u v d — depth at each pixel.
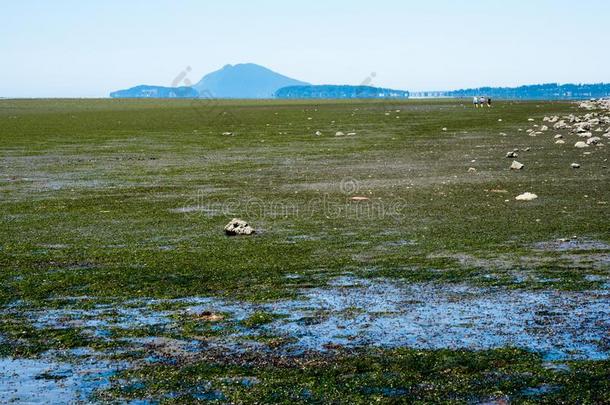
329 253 17.28
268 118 94.56
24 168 38.38
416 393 9.05
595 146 43.34
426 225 20.70
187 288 14.27
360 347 10.78
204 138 59.66
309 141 55.12
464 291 13.80
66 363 10.30
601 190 26.44
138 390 9.28
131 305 13.16
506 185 28.55
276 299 13.42
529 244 17.81
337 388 9.23
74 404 8.89
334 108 134.12
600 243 17.73
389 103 173.62
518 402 8.75
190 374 9.79
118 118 98.75
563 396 8.92
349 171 35.09
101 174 35.41
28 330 11.79
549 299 13.19
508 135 56.22
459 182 29.88
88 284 14.66
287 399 8.91
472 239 18.56
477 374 9.66
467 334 11.32
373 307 12.84
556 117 73.50
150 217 23.02
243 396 9.02
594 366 9.88
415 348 10.70
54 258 17.08
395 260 16.39
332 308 12.81
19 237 19.83
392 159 40.44
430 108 124.06
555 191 26.53
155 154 46.09
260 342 11.06
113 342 11.15
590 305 12.76
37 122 88.12
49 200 26.98
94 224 21.83
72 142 56.47
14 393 9.25
